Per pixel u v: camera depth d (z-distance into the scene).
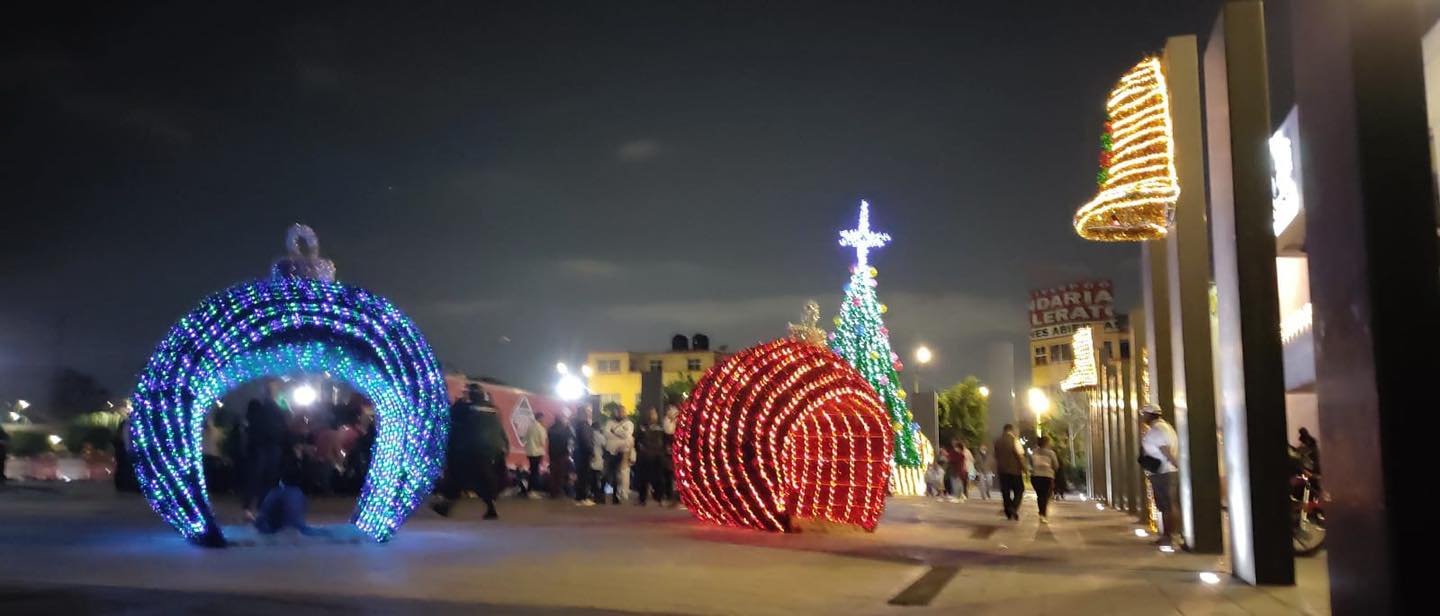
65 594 8.80
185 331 12.55
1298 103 6.51
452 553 12.57
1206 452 13.77
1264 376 10.70
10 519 15.80
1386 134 5.52
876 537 16.09
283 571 10.62
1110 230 14.27
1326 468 6.18
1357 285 5.61
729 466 16.50
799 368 16.72
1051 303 76.19
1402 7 5.57
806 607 9.21
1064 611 9.13
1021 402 29.17
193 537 12.52
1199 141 13.44
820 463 18.11
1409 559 5.25
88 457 33.06
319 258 14.17
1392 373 5.37
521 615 8.41
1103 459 30.61
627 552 13.09
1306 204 6.39
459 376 26.16
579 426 22.84
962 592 10.23
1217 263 11.62
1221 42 11.02
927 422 38.81
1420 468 5.30
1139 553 13.94
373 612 8.38
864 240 34.47
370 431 22.02
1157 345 15.68
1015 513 21.52
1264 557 10.66
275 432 15.18
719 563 12.18
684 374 76.38
